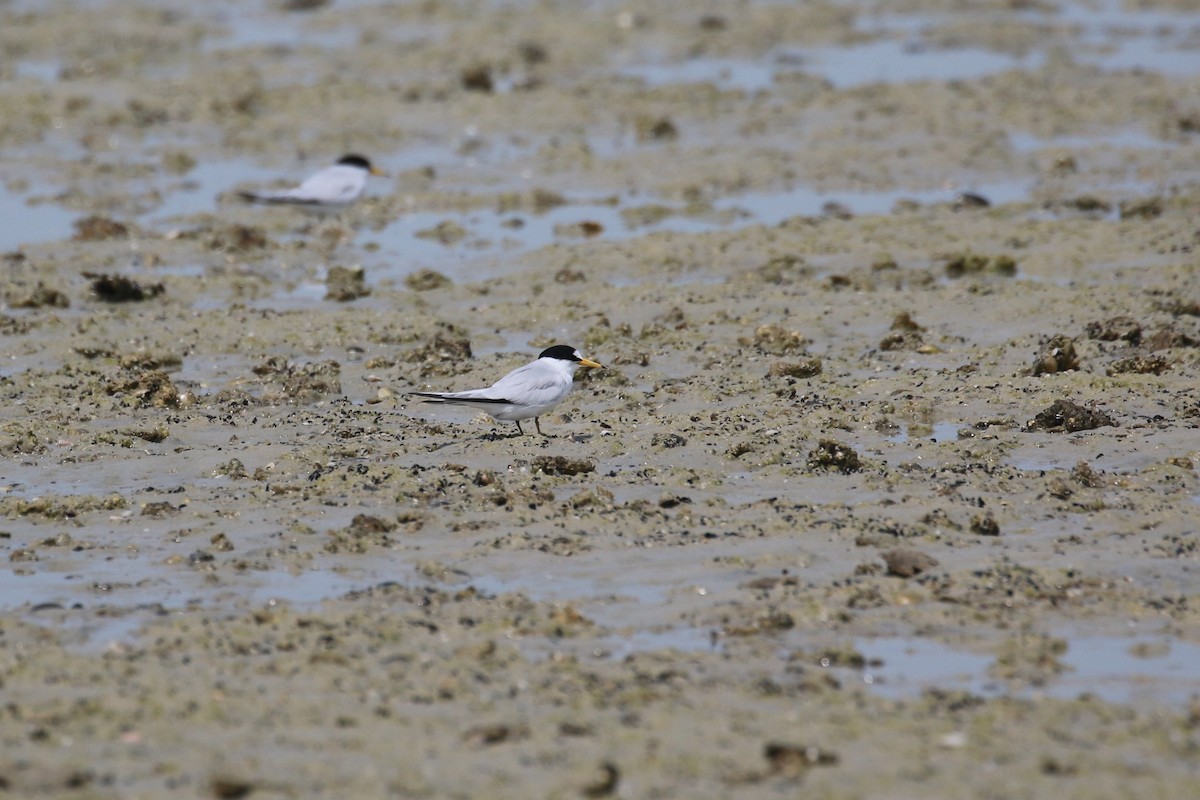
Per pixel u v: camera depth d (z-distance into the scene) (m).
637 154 41.25
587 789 11.72
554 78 51.47
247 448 20.88
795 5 62.22
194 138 44.19
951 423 21.92
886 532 17.50
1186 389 22.58
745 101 47.16
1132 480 19.20
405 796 11.77
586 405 23.19
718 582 16.31
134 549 17.50
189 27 60.44
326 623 15.13
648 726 12.95
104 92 48.97
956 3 63.12
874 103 45.72
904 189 37.59
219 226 34.94
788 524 17.81
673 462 20.27
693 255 31.83
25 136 43.81
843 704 13.43
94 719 13.05
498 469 20.05
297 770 12.17
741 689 13.73
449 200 37.03
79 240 33.41
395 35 59.00
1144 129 42.44
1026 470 19.73
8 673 14.02
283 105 47.38
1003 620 15.28
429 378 24.61
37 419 22.16
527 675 13.99
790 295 28.83
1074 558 16.80
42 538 17.86
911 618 15.36
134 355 25.53
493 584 16.45
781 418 21.89
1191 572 16.45
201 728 12.89
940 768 12.21
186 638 14.79
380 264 32.25
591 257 31.86
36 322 27.50
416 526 17.94
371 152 42.53
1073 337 25.66
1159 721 13.05
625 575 16.58
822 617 15.29
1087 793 11.78
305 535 17.78
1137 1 63.12
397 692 13.59
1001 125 43.06
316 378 23.83
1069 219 34.09
